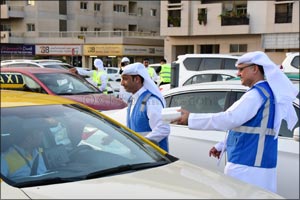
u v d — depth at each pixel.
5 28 47.94
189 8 35.22
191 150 4.91
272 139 3.43
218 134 4.77
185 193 2.58
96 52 42.22
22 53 45.84
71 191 2.56
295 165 4.20
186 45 37.03
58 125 3.29
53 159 3.04
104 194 2.52
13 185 2.67
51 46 44.66
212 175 3.02
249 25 32.62
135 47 41.38
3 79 9.00
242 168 3.45
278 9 31.36
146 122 4.14
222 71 11.17
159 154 3.40
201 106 5.14
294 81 5.90
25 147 3.00
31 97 3.62
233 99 4.93
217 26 33.88
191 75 12.03
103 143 3.37
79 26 48.09
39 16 46.22
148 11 52.94
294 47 30.77
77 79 9.48
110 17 49.59
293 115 3.60
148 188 2.64
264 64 3.41
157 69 17.16
